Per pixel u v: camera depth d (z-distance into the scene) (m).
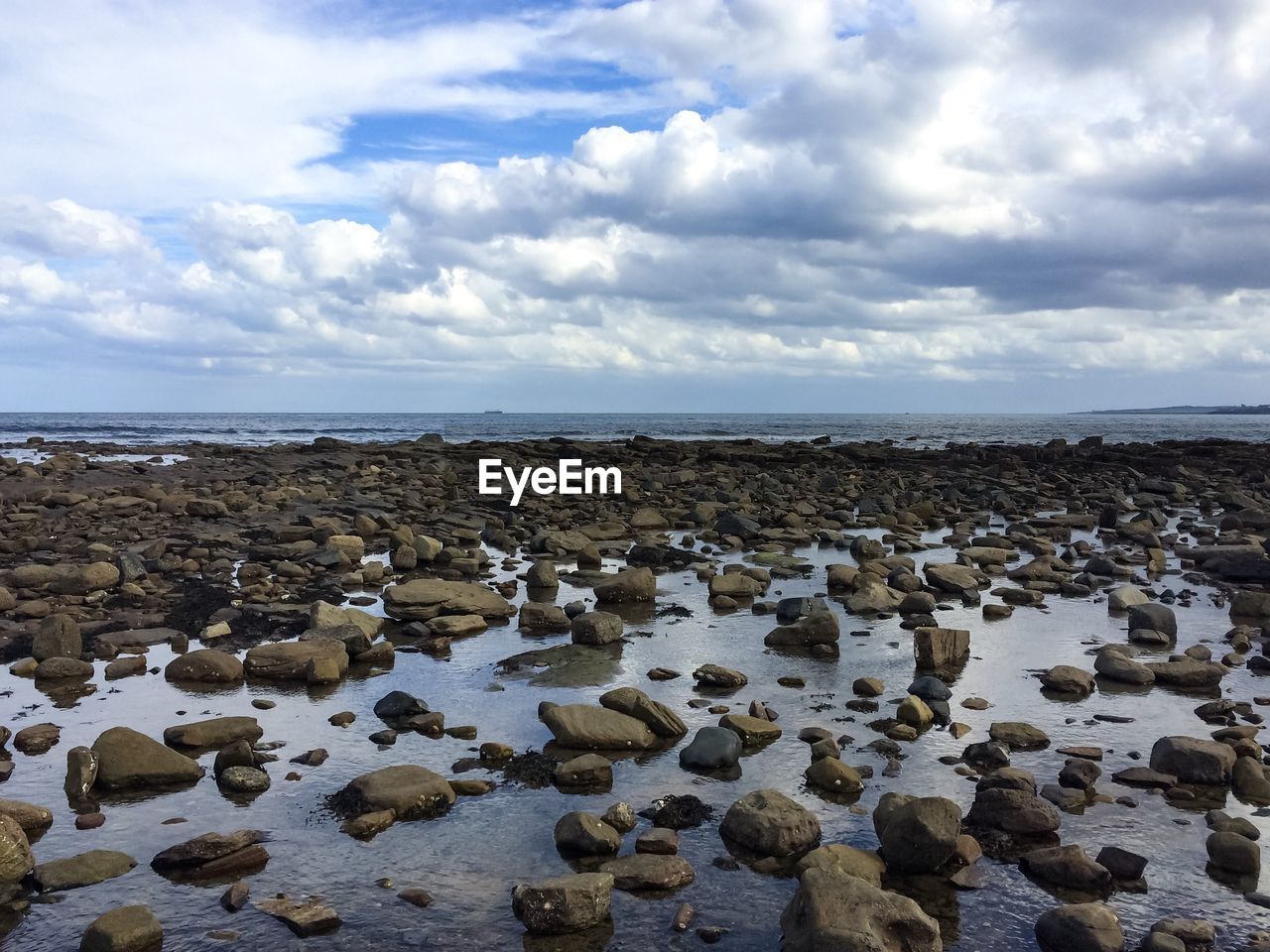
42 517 12.40
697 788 4.22
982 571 9.59
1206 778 4.33
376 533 12.05
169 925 3.14
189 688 5.61
